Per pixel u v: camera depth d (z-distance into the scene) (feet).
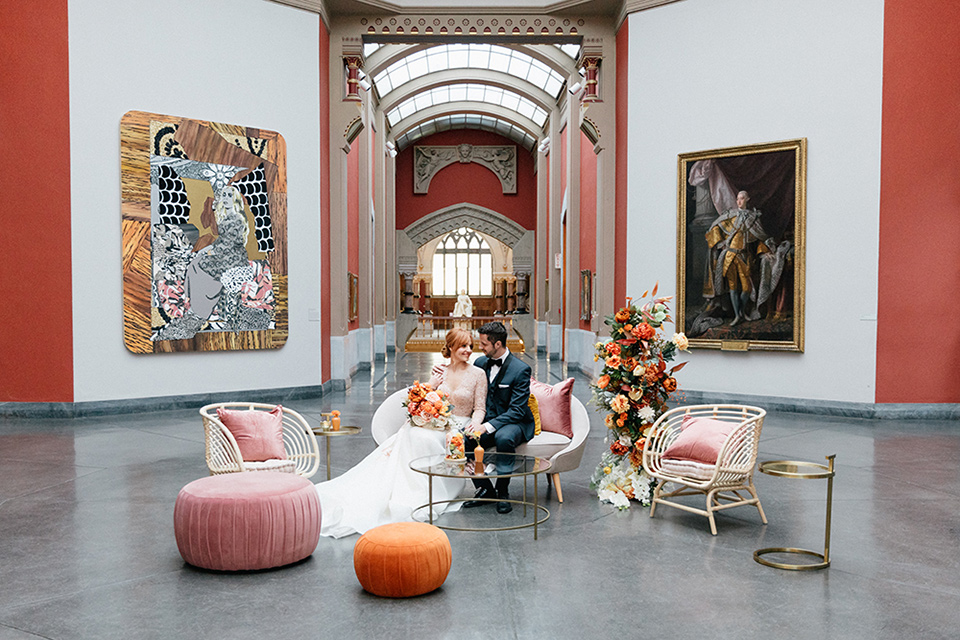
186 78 33.32
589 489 19.27
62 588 12.10
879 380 31.17
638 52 37.11
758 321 33.78
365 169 58.29
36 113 30.19
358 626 10.62
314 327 37.45
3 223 30.19
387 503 16.67
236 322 34.47
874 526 15.81
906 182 30.83
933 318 30.94
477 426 17.74
